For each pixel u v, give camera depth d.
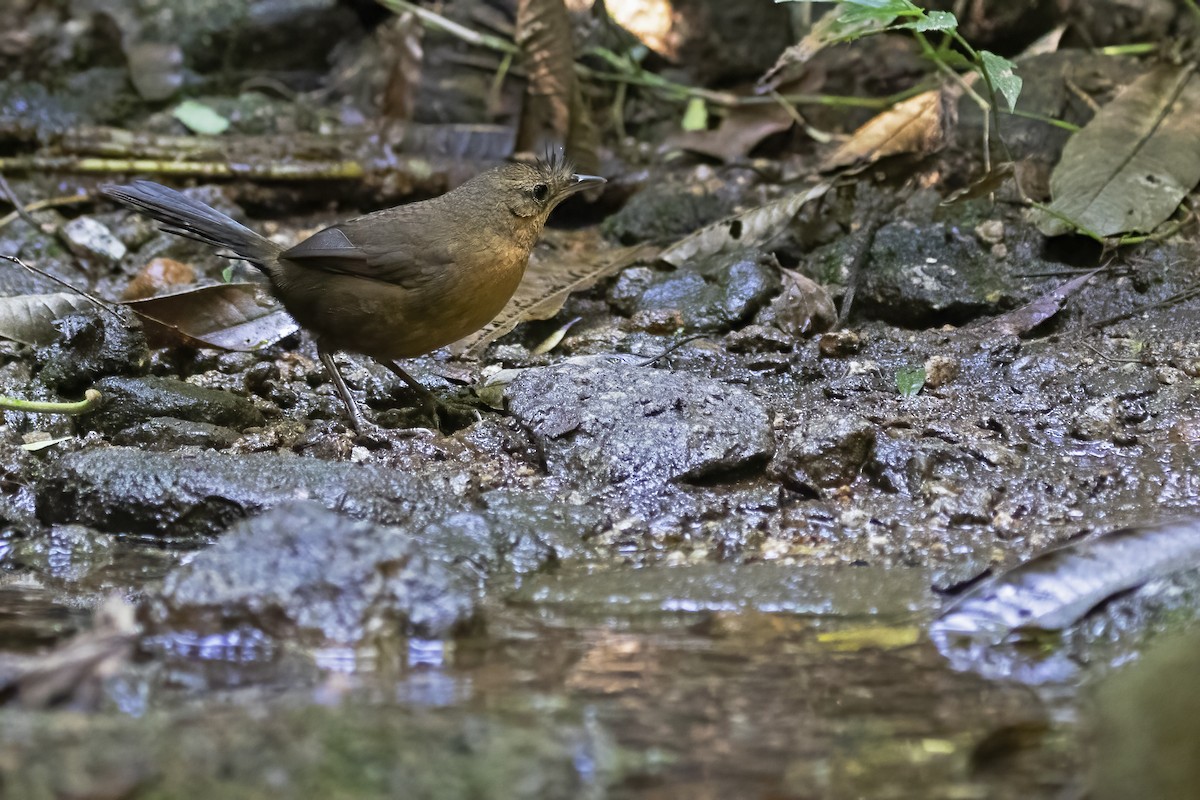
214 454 9.12
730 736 5.60
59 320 11.63
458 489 9.30
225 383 11.29
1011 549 8.27
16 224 14.73
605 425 9.63
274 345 12.18
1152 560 7.08
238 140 16.52
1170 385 10.77
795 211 13.70
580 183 10.91
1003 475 9.35
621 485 9.25
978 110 14.57
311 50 18.45
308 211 16.28
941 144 13.92
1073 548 7.25
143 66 17.64
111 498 8.73
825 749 5.48
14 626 7.08
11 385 10.98
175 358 11.76
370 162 16.30
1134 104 13.60
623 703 5.93
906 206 14.04
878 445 9.45
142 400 10.25
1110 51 15.13
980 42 16.23
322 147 16.36
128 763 4.90
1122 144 13.34
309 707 5.44
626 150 16.77
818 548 8.48
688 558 8.38
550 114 15.63
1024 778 5.26
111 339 11.06
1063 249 13.17
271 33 18.28
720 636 6.89
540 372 10.45
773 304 12.62
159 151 16.09
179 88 17.73
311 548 6.84
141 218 14.95
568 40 15.41
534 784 4.91
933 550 8.34
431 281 10.17
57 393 10.99
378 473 8.85
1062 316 12.36
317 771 4.90
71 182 15.62
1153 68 13.98
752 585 7.70
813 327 12.42
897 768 5.32
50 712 5.52
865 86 16.47
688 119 16.73
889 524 8.78
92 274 14.21
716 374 11.62
